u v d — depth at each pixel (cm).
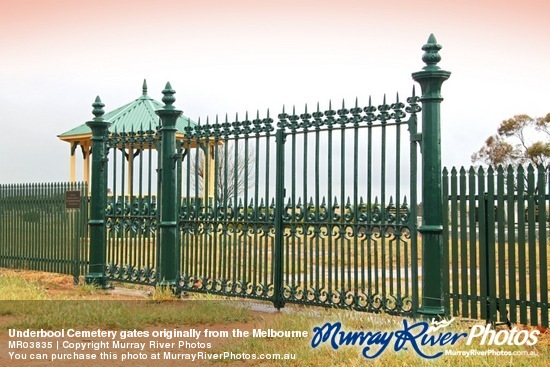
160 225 1257
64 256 1534
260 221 1102
